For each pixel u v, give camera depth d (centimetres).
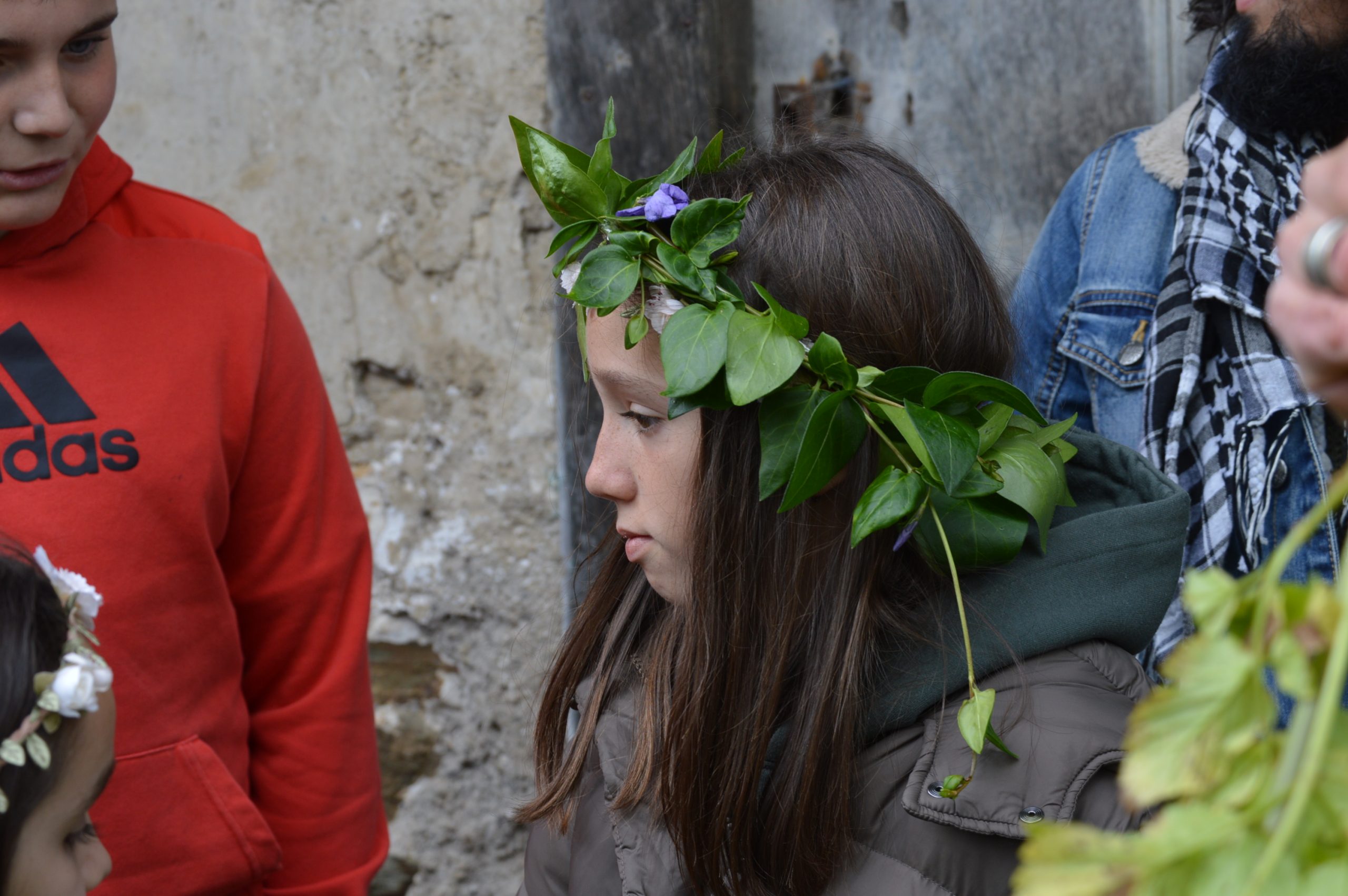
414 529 187
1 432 105
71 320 109
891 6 184
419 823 190
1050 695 84
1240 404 128
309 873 126
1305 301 44
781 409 82
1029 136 178
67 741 76
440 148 179
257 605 125
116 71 111
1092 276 143
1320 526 126
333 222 184
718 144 96
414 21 177
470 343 181
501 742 186
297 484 125
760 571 89
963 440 76
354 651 131
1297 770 31
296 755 126
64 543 105
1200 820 31
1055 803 79
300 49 181
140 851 110
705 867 91
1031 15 175
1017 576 87
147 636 110
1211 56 142
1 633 72
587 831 104
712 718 90
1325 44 120
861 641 86
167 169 189
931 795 81
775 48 189
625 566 109
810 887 86
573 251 90
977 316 94
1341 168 43
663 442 90
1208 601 34
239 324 119
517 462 181
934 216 93
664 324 84
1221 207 129
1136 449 138
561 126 175
